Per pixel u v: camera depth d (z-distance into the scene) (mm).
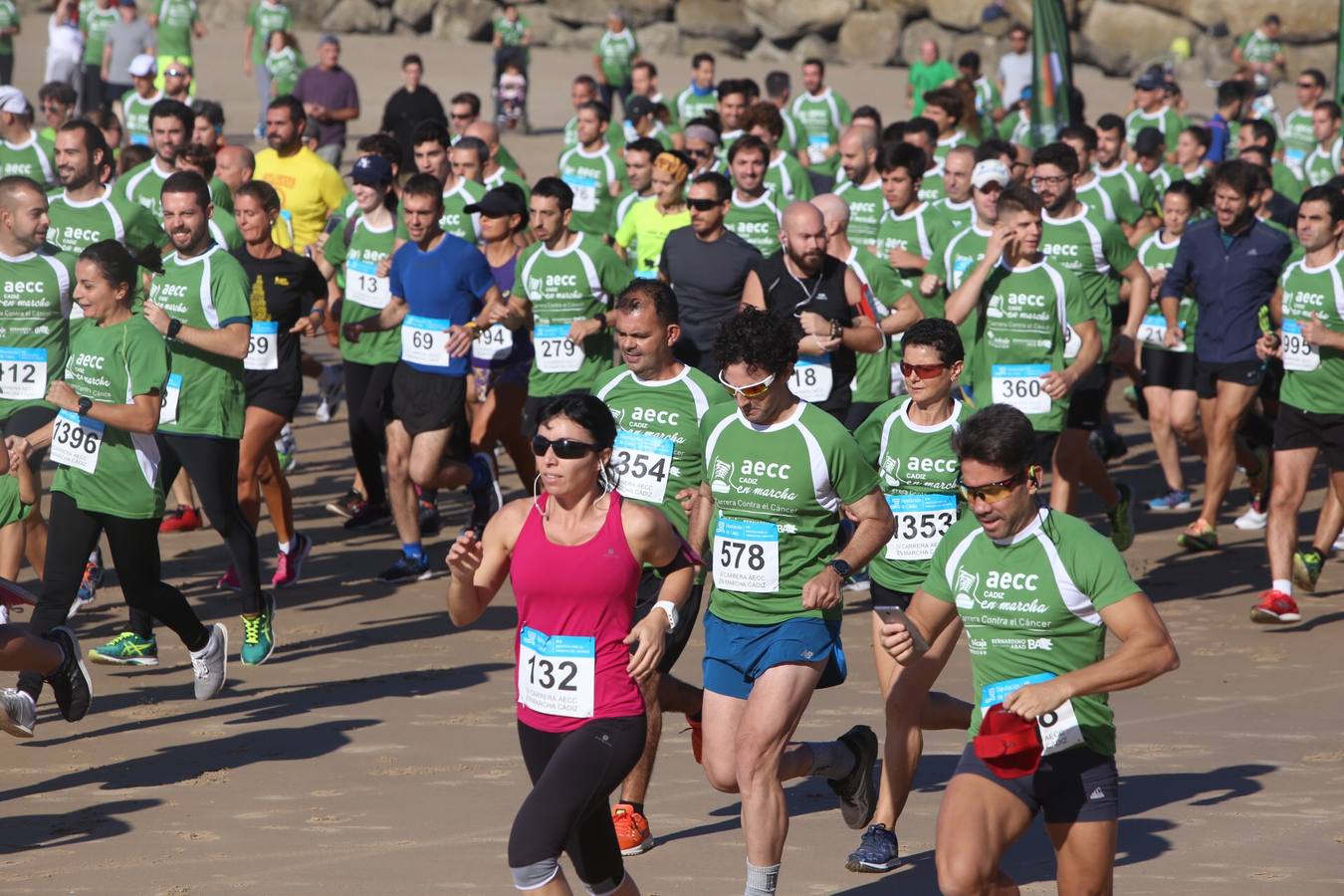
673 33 119688
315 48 114375
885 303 26844
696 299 27984
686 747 22344
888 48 117188
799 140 57438
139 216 28375
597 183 45625
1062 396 26188
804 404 16438
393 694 24484
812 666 16125
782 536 16359
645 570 18391
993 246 26156
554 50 122438
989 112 71250
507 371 32000
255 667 25969
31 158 35969
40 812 19422
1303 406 27812
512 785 20344
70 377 22250
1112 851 13758
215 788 20250
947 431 18531
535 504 14516
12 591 19891
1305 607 29500
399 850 18031
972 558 13938
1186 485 39969
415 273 29938
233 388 24984
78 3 74750
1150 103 56062
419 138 37250
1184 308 34438
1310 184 55125
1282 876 17047
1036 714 13047
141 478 22203
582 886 17516
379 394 33438
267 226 29203
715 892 16766
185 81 47562
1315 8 108375
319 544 34312
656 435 19250
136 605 23047
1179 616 29031
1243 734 22359
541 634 14273
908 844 18234
